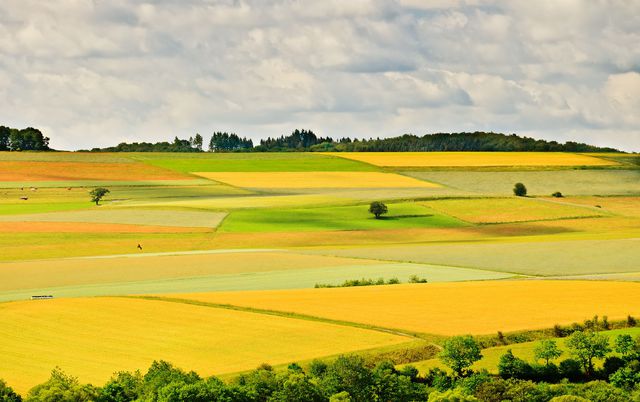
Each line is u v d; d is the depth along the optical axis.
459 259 168.38
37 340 102.94
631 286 133.00
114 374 89.75
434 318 111.31
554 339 103.19
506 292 128.25
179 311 115.56
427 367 94.44
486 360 96.44
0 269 158.38
